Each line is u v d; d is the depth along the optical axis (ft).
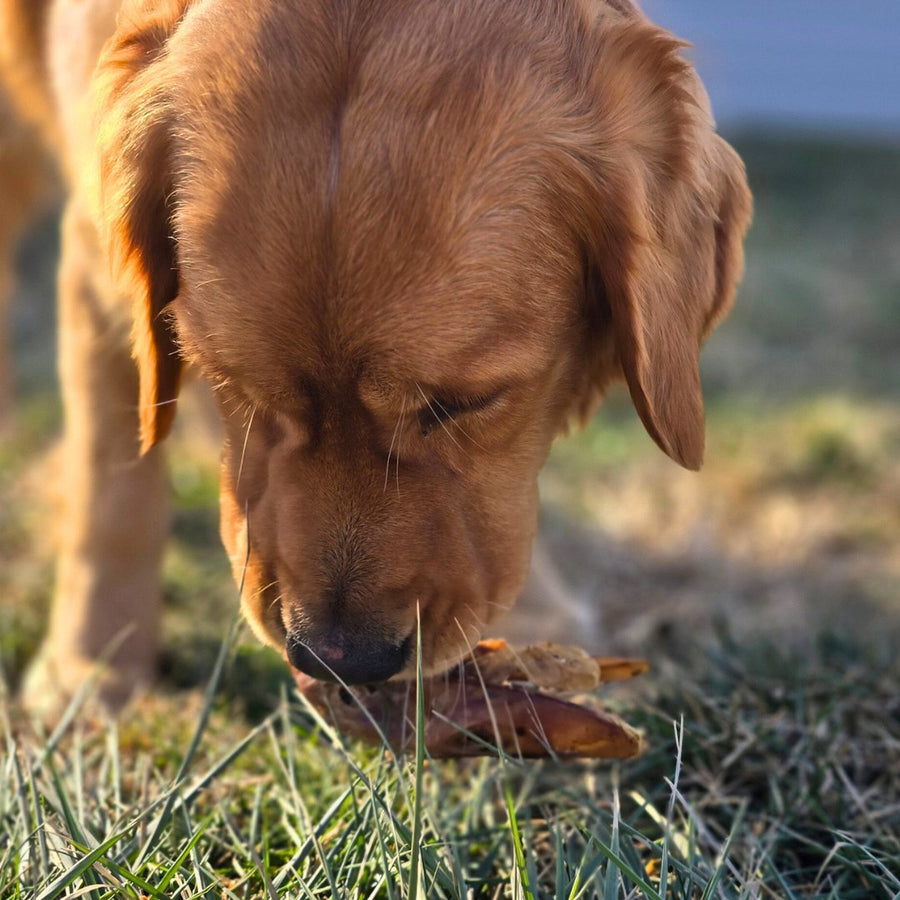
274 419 2.06
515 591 2.12
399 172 1.92
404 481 2.02
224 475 2.15
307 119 1.95
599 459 4.05
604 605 3.13
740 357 5.12
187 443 3.75
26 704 2.61
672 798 1.98
